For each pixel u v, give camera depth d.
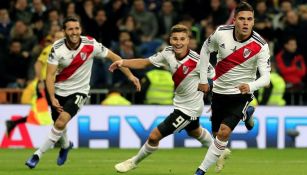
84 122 34.41
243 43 20.16
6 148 34.00
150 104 35.22
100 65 36.78
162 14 40.94
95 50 23.08
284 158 29.39
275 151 33.25
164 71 35.81
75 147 34.28
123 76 37.00
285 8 40.72
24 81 37.16
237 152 32.62
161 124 21.69
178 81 21.70
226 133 19.92
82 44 22.88
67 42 22.81
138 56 37.62
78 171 22.80
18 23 38.56
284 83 36.75
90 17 39.28
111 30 39.38
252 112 21.64
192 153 31.70
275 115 35.41
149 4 43.38
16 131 34.34
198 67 21.56
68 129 34.28
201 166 20.02
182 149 34.03
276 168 24.64
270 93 36.44
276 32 39.00
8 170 22.83
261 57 20.05
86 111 34.47
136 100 36.12
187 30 21.52
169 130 21.66
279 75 37.62
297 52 37.94
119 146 34.59
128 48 37.16
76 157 29.02
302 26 38.69
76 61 22.88
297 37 38.56
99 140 34.50
